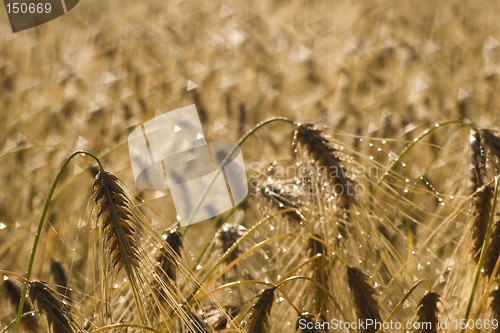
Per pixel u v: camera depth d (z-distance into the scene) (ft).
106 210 4.75
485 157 5.21
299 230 5.32
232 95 11.10
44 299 4.78
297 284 5.22
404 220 5.52
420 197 5.69
